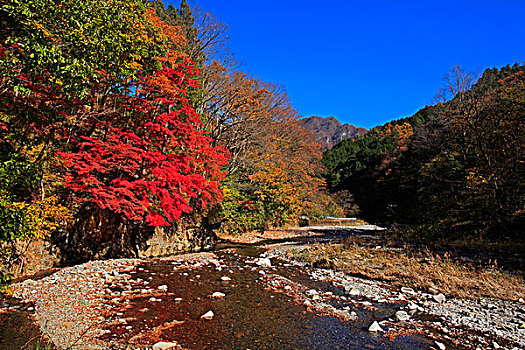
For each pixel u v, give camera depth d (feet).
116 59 21.94
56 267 29.76
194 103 47.67
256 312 18.98
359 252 36.83
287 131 92.68
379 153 156.56
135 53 24.21
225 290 23.52
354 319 18.12
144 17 24.90
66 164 23.76
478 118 45.85
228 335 15.53
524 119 40.63
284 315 18.60
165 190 26.45
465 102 49.21
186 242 43.42
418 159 89.25
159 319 17.25
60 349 13.38
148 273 27.66
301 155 98.02
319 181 119.14
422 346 14.65
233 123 59.16
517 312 18.69
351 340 15.29
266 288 24.41
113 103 29.96
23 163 18.90
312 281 27.02
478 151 45.73
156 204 32.50
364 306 20.44
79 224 33.01
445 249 34.91
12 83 17.62
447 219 48.16
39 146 25.17
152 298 20.58
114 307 18.72
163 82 27.91
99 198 27.12
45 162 22.70
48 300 19.33
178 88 29.19
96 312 17.81
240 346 14.37
